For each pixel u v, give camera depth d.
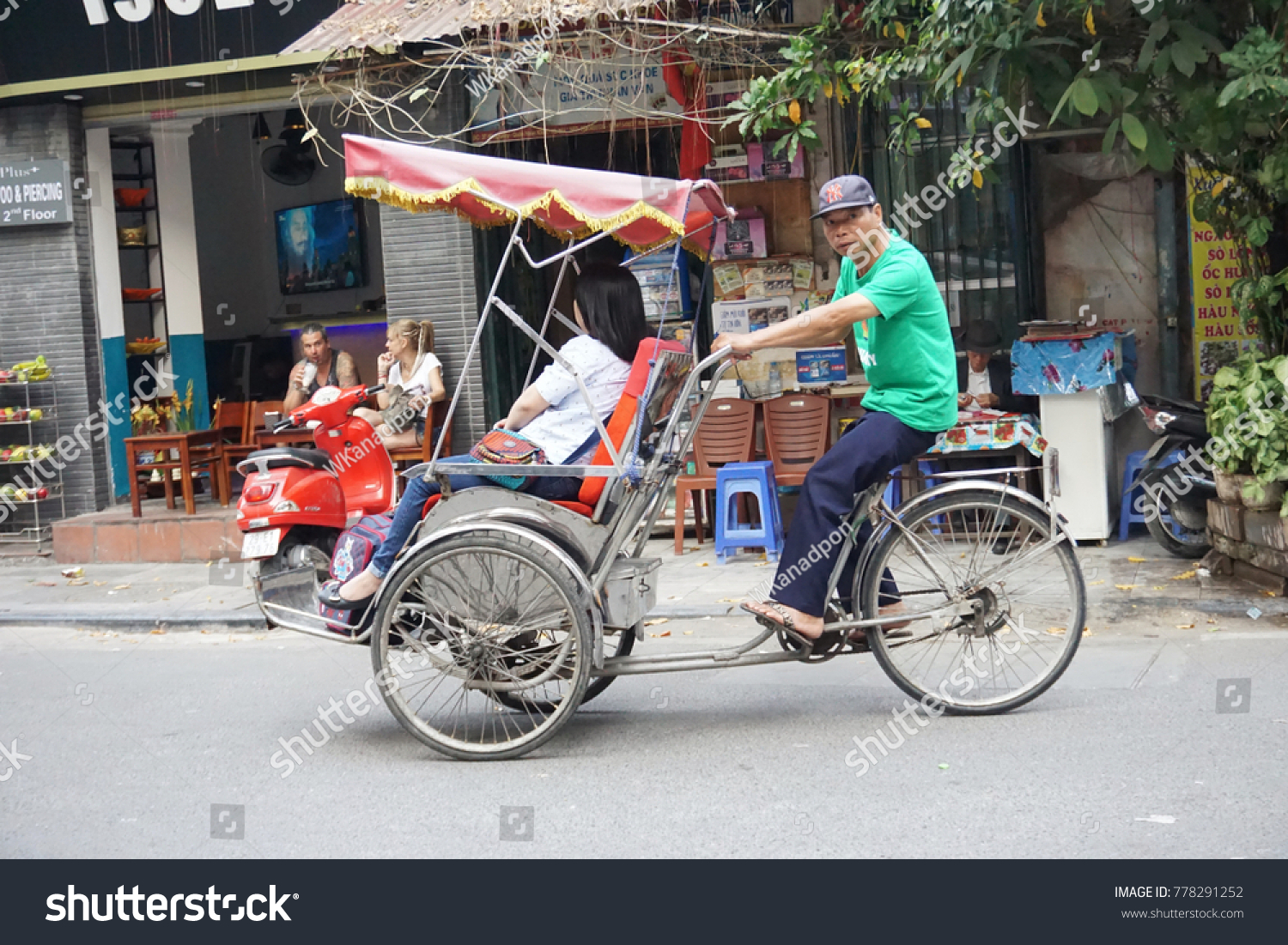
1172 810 3.85
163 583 9.11
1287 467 6.50
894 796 4.12
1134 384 9.20
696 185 4.75
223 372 13.37
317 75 9.62
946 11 6.59
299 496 6.06
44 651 7.48
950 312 9.23
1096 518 8.21
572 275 10.33
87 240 10.82
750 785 4.31
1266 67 5.96
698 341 9.97
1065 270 9.24
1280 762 4.24
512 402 10.14
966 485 4.96
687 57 8.66
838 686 5.68
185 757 5.09
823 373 9.27
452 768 4.75
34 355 10.80
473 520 4.83
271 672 6.65
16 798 4.63
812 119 9.26
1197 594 6.78
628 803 4.21
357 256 13.06
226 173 13.23
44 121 10.61
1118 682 5.36
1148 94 6.43
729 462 8.74
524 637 5.05
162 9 10.09
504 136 9.50
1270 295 7.23
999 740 4.66
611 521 4.84
